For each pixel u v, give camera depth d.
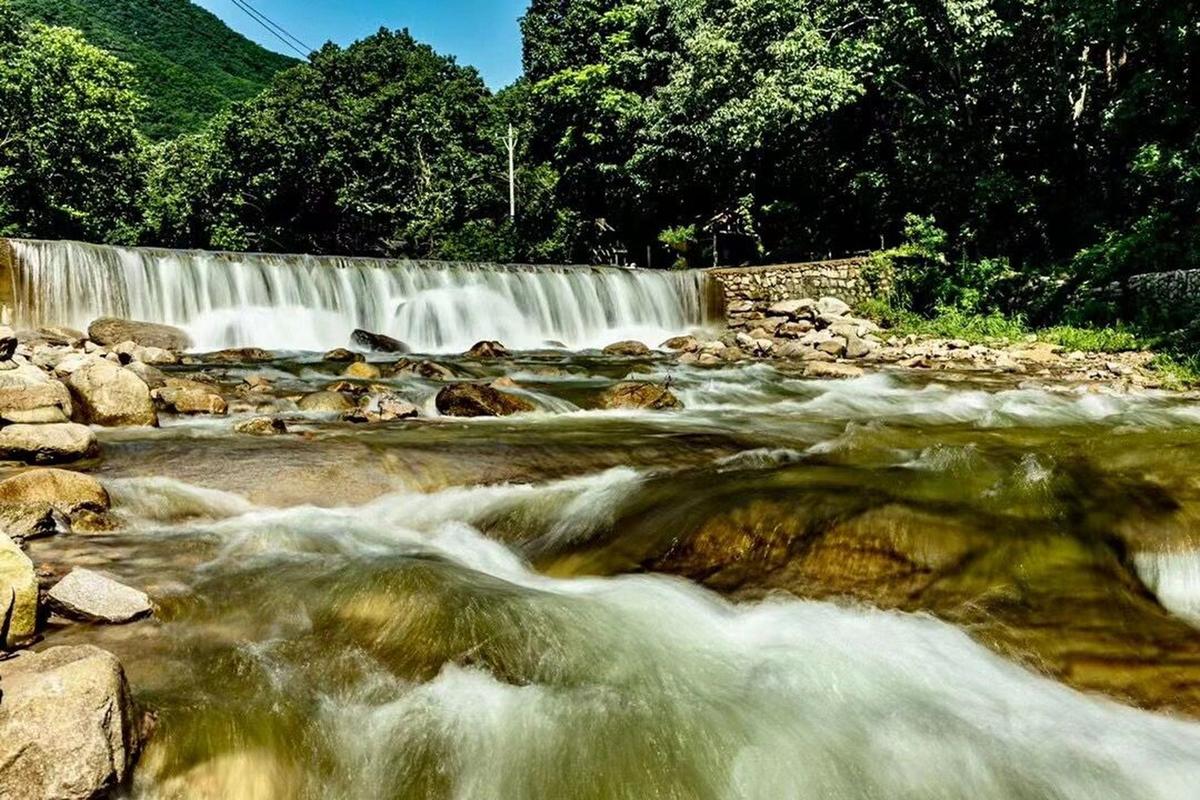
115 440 7.14
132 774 2.80
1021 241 23.67
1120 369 14.77
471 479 6.61
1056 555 4.75
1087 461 6.23
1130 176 21.08
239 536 5.24
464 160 49.38
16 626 3.61
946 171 23.61
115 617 3.89
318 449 6.84
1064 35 20.30
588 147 35.75
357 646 3.87
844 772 3.17
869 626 4.29
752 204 29.55
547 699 3.51
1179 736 3.49
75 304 14.31
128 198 43.00
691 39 28.34
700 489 5.94
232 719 3.17
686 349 18.41
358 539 5.38
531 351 18.09
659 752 3.21
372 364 13.91
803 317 21.17
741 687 3.66
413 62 53.91
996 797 3.12
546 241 41.41
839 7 25.27
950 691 3.72
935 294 22.28
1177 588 4.62
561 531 5.65
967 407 11.34
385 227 48.47
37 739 2.56
